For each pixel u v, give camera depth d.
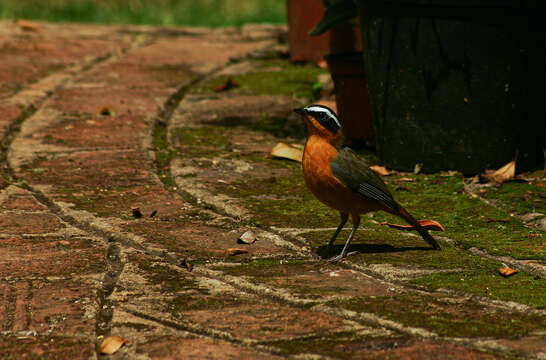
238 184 11.48
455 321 6.70
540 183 11.50
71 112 15.52
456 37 11.31
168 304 7.07
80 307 6.96
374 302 7.14
